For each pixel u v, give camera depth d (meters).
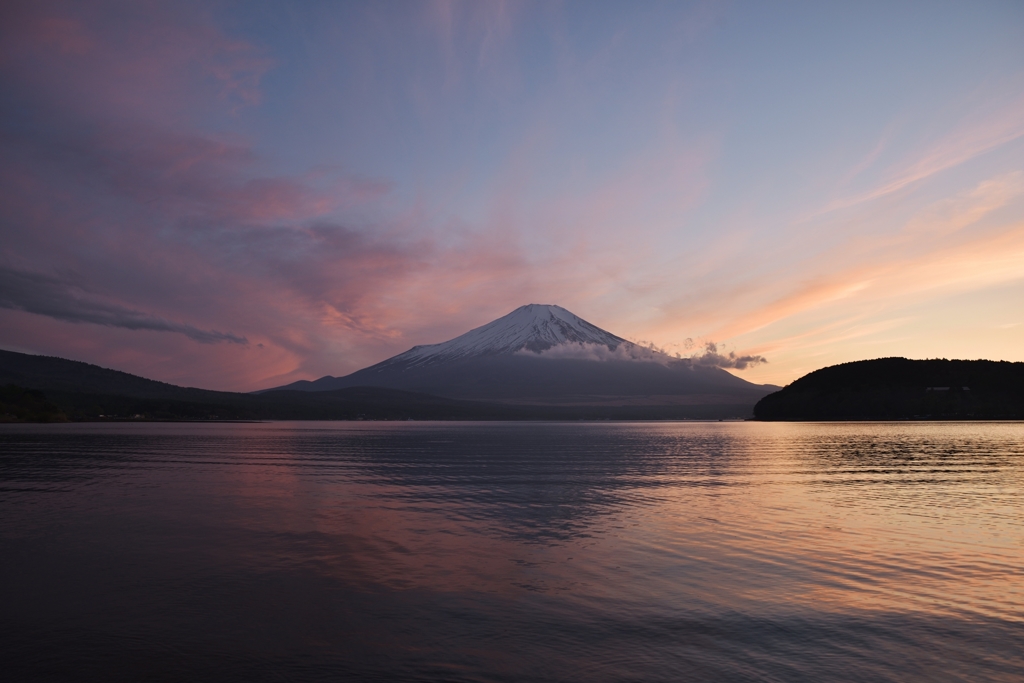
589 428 190.62
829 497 31.72
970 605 14.19
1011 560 18.22
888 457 59.06
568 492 34.22
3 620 13.21
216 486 36.78
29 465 49.78
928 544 20.31
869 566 17.50
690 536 21.69
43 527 23.38
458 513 26.89
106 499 30.98
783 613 13.63
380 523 24.36
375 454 66.94
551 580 16.12
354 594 14.95
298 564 17.73
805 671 10.76
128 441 89.69
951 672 10.75
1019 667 10.94
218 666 10.94
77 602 14.36
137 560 18.19
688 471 46.41
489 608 13.92
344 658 11.27
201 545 20.20
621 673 10.66
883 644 11.95
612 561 18.09
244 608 13.95
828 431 131.75
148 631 12.58
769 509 27.78
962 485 36.72
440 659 11.23
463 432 149.00
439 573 16.78
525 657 11.31
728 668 10.88
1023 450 67.81
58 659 11.23
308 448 77.62
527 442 95.94
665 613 13.62
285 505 29.23
